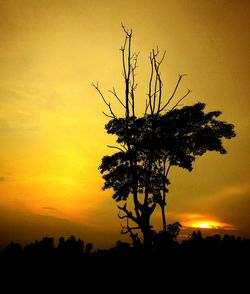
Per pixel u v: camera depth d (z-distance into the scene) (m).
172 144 16.39
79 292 15.34
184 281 14.12
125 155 16.31
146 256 14.15
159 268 14.24
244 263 16.75
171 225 15.45
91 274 17.80
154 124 16.42
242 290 13.57
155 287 13.61
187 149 17.25
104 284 15.77
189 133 17.00
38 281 17.16
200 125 16.84
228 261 16.73
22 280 17.34
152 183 17.03
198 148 16.94
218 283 14.10
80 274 17.73
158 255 14.63
